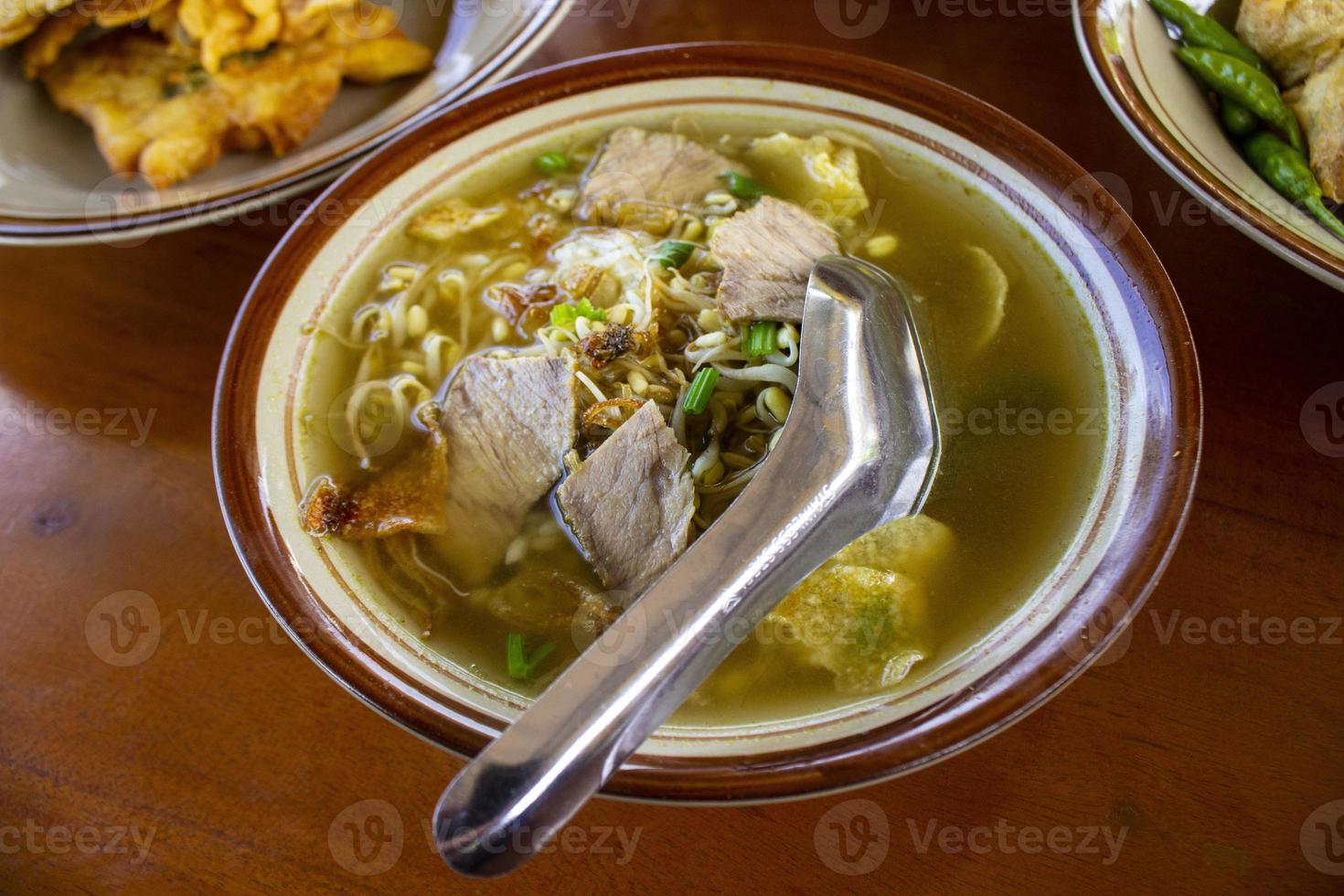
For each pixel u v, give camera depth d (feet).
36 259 1.47
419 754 1.20
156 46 1.53
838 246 1.35
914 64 1.51
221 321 1.41
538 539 1.27
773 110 1.44
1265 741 1.16
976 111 1.36
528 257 1.42
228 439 1.23
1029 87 1.48
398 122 1.45
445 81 1.51
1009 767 1.17
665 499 1.24
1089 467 1.24
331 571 1.21
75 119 1.53
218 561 1.29
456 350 1.37
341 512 1.25
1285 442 1.27
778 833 1.16
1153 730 1.17
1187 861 1.13
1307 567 1.22
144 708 1.23
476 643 1.21
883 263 1.36
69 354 1.40
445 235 1.42
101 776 1.20
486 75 1.46
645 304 1.34
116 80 1.51
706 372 1.29
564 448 1.29
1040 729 1.18
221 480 1.20
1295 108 1.39
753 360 1.31
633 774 1.07
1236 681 1.18
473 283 1.41
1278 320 1.32
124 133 1.47
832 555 1.17
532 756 1.05
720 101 1.44
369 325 1.38
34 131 1.52
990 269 1.35
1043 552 1.21
